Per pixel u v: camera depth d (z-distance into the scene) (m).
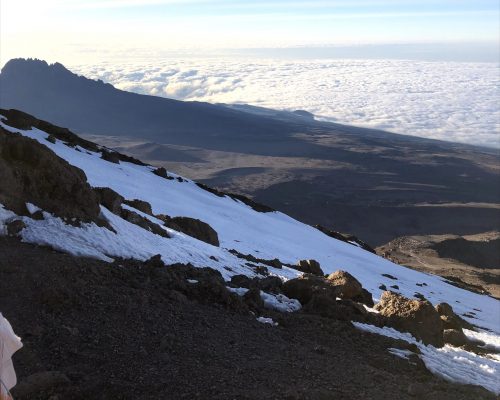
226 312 11.16
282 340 10.16
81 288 9.84
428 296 41.34
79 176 15.05
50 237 12.09
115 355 7.77
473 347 15.73
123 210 18.00
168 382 7.13
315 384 7.85
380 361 10.30
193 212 48.88
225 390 7.08
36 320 8.40
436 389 9.24
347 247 58.38
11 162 13.25
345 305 13.99
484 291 83.19
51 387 6.68
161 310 9.99
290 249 44.53
